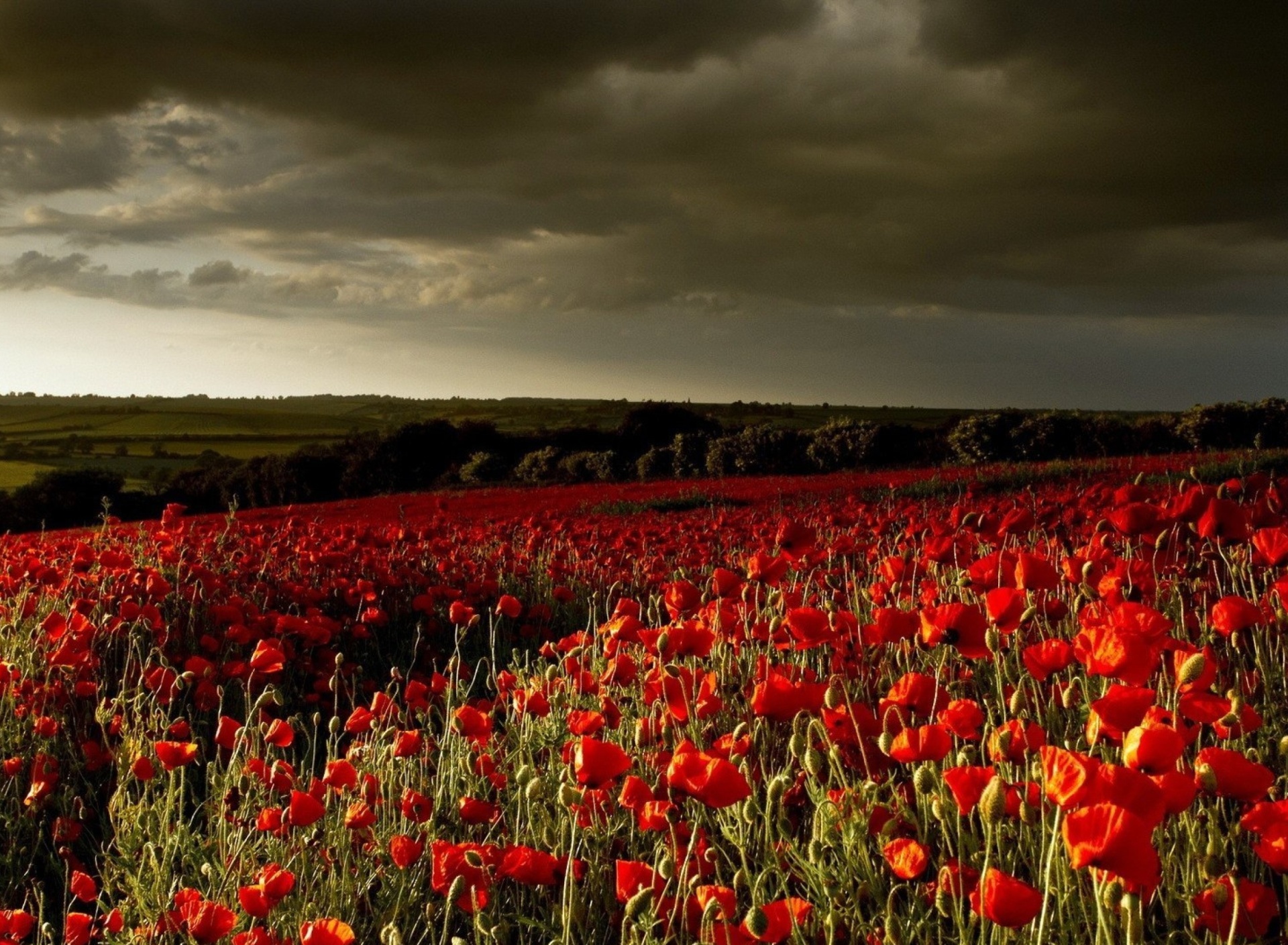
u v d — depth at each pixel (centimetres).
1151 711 184
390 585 761
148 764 317
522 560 917
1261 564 356
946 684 338
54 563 768
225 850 292
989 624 274
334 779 290
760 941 183
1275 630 332
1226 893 168
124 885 293
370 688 580
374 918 265
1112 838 134
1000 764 218
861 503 1315
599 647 462
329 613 764
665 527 986
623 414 13025
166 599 689
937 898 184
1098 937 154
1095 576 325
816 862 202
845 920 202
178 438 11375
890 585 402
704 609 396
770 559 375
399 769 347
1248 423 2947
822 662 402
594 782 226
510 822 302
